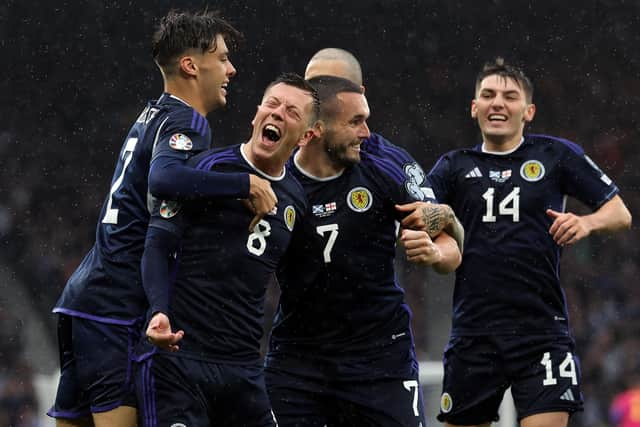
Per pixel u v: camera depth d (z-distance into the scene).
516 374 18.75
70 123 60.06
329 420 16.41
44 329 49.16
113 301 14.12
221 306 13.41
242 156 13.91
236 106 59.59
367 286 15.77
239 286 13.51
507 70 19.58
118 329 14.10
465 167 19.45
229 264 13.41
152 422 13.38
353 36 60.81
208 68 14.71
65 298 14.44
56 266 54.59
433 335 41.06
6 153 59.03
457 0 61.00
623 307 52.81
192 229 13.41
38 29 58.56
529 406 18.52
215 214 13.40
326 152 15.30
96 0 57.75
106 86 60.00
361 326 15.92
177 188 13.07
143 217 14.30
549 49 62.94
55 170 59.19
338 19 59.72
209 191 13.09
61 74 59.69
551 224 19.02
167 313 12.95
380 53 61.72
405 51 61.72
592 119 63.22
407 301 46.59
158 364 13.35
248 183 13.18
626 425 39.16
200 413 13.38
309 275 15.66
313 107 13.84
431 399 29.41
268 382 16.27
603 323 51.56
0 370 44.19
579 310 53.16
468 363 19.06
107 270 14.18
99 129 60.06
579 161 19.30
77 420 15.02
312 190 15.50
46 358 46.53
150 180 13.28
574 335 51.31
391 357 16.03
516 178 19.14
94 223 58.09
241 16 58.53
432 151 62.00
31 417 39.94
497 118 19.36
